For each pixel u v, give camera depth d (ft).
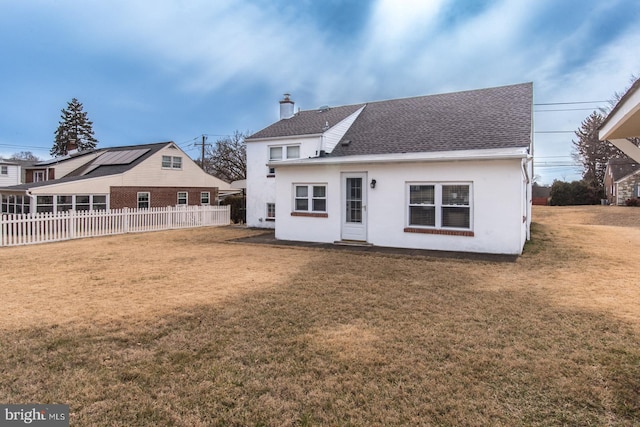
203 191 91.15
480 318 15.93
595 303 17.94
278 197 43.16
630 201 104.94
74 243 41.93
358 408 9.39
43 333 14.26
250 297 19.17
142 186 78.74
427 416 9.04
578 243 37.40
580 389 10.15
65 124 166.09
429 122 47.06
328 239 40.01
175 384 10.53
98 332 14.39
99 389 10.28
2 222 39.09
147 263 28.94
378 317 16.14
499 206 31.89
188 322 15.53
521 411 9.21
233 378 10.87
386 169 36.68
